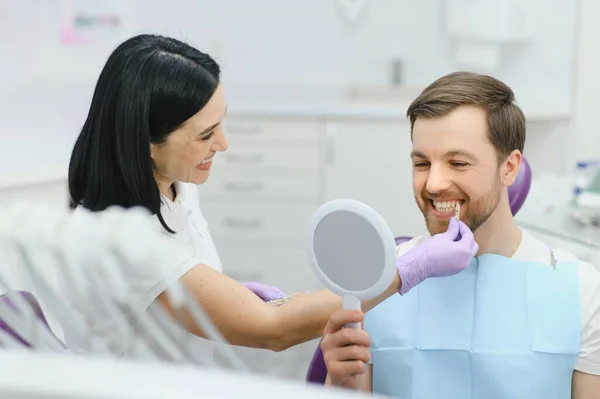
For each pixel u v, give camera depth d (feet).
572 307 4.54
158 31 15.10
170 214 4.85
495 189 4.47
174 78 4.51
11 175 8.81
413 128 4.47
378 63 14.99
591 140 13.14
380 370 4.67
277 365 4.23
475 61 13.57
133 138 4.51
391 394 4.65
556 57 13.29
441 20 14.65
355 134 13.08
